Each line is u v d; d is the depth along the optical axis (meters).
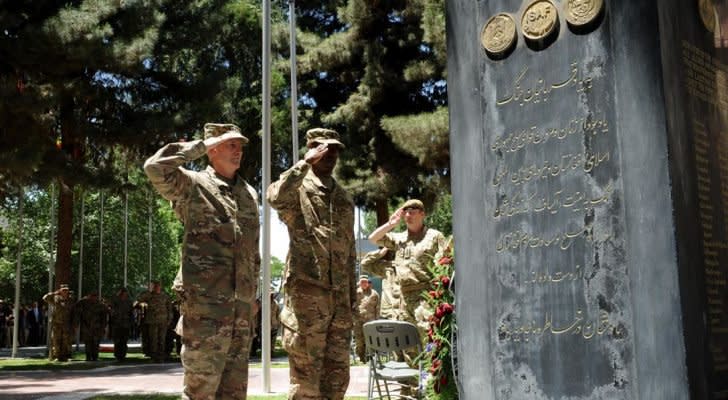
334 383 6.38
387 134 24.44
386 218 27.25
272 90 28.53
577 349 4.86
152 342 22.00
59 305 22.38
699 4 5.12
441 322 6.65
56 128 24.52
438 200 28.34
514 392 5.16
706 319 4.68
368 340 7.65
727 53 5.38
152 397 10.84
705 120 5.02
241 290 5.89
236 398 5.78
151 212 41.34
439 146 21.75
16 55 18.30
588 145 4.93
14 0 18.77
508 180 5.34
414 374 7.55
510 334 5.22
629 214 4.70
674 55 4.78
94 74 21.73
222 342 5.64
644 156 4.66
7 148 18.36
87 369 18.22
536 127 5.22
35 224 45.66
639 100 4.71
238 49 30.98
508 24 5.42
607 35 4.90
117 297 22.92
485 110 5.52
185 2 23.67
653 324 4.55
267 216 11.50
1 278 44.62
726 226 5.06
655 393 4.51
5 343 34.97
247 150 29.95
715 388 4.65
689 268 4.57
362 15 25.94
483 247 5.45
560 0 5.16
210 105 22.94
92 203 46.81
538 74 5.23
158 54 22.77
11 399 10.84
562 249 5.00
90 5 18.84
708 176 4.96
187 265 5.70
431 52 25.11
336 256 6.49
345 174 26.52
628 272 4.68
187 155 5.73
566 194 5.02
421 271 9.11
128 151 23.95
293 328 6.30
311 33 28.22
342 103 28.58
